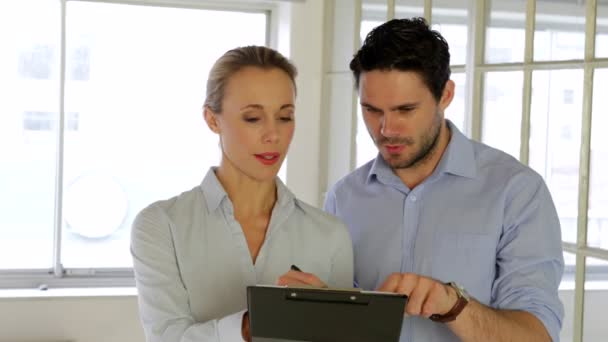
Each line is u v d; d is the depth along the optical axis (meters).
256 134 1.42
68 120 3.53
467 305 1.40
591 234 2.09
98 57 3.53
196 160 3.63
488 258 1.66
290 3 3.48
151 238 1.44
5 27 3.46
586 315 2.11
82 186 3.56
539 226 1.62
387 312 1.17
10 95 3.48
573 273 2.16
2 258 3.51
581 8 2.12
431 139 1.61
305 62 3.51
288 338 1.19
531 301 1.56
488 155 1.73
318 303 1.18
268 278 1.48
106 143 3.56
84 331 3.36
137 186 3.59
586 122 2.10
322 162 3.51
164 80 3.59
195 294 1.45
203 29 3.61
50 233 3.55
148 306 1.44
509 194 1.66
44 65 3.49
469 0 2.56
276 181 1.53
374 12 3.10
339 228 1.55
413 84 1.53
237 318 1.31
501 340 1.42
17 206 3.51
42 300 3.32
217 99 1.45
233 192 1.50
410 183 1.75
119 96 3.56
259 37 3.67
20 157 3.50
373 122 1.60
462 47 2.61
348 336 1.18
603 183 2.05
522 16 2.34
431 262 1.68
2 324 3.29
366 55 1.55
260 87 1.41
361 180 1.83
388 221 1.75
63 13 3.48
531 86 2.31
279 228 1.50
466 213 1.68
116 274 3.59
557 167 2.21
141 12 3.55
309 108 3.52
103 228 3.58
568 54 2.17
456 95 2.66
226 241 1.47
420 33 1.53
